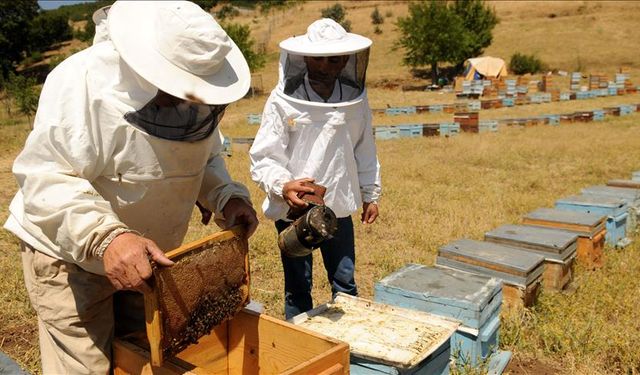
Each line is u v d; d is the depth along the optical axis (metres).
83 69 2.04
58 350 2.28
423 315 2.81
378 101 31.84
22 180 1.98
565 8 52.47
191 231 6.91
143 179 2.13
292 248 2.57
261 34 56.12
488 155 13.47
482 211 8.04
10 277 5.03
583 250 5.48
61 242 1.96
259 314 2.27
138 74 1.90
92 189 1.99
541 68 42.97
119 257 1.83
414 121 21.98
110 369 2.26
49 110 1.99
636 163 12.34
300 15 62.16
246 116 24.67
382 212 8.02
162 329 1.90
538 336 4.09
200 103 1.99
